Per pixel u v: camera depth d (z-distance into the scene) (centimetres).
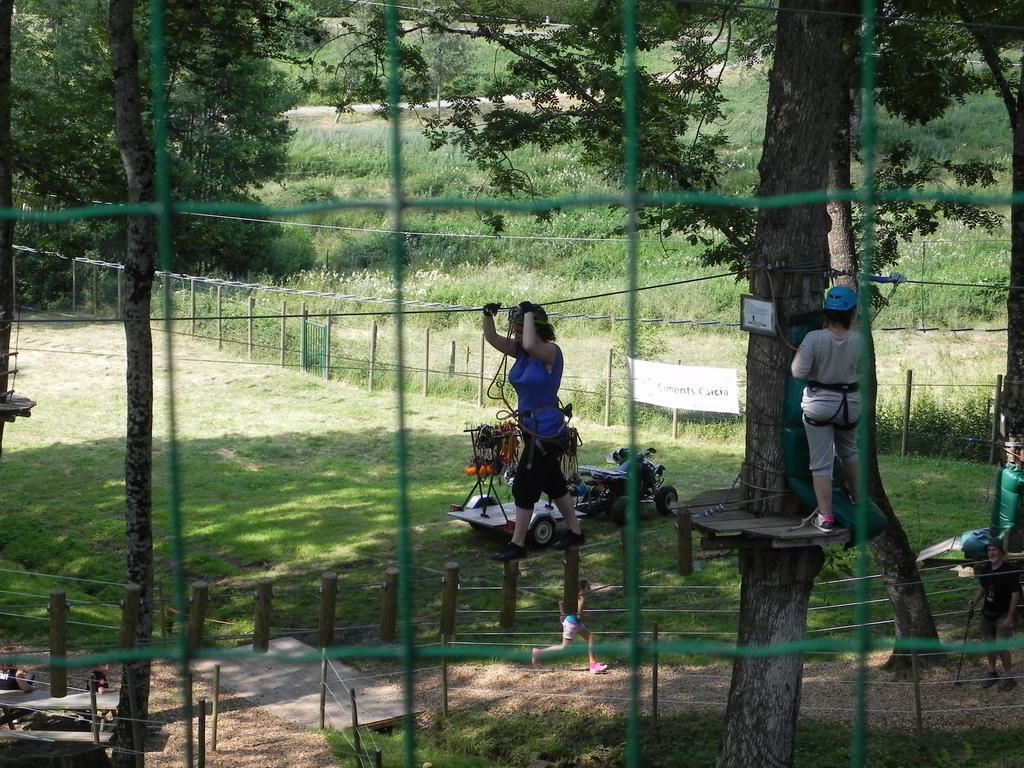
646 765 1320
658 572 2000
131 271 1252
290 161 5406
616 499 2316
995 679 1436
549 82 1697
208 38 1590
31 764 1112
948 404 2861
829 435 777
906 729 1354
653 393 3011
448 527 2297
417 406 3341
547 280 4275
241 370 3762
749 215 1572
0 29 1559
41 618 1773
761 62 2083
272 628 1797
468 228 4806
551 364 921
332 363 3675
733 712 1020
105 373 3712
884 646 462
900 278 920
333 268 4662
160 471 2700
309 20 1728
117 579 2031
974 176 1814
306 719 1482
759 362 876
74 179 1619
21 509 2397
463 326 3988
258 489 2572
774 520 834
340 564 2109
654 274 4219
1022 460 1634
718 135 1706
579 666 1625
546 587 1953
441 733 1441
